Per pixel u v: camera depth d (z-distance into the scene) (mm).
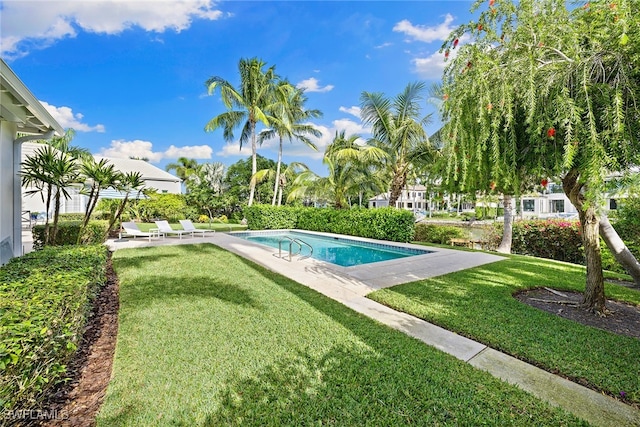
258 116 17969
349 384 2750
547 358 3248
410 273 7152
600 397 2658
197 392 2605
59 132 6484
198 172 35281
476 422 2324
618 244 5094
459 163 4082
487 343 3650
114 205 14695
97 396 2580
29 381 2043
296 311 4508
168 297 5020
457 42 3879
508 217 11016
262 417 2332
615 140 3033
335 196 17312
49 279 3285
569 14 3537
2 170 5328
